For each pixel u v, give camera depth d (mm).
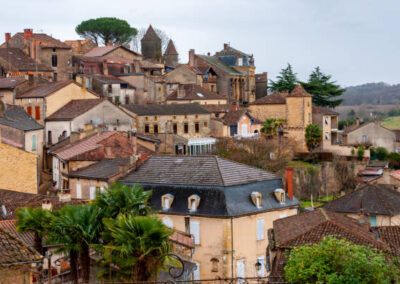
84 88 79250
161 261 26938
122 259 26516
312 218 36219
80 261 28562
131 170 50812
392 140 99125
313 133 93562
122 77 97875
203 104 98625
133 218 27281
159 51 134750
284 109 95750
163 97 102062
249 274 44969
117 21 135625
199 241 44906
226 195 45062
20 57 91438
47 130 73812
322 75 118875
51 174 67562
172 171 48906
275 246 32812
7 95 76562
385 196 55062
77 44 114125
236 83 118188
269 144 86312
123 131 71188
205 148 83875
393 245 34125
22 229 29641
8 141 60250
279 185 49844
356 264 25078
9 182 55844
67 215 28594
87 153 57438
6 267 22625
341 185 86562
